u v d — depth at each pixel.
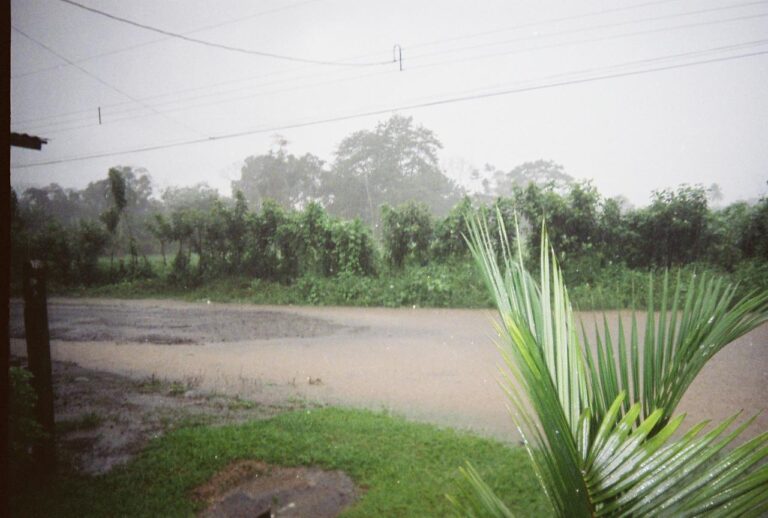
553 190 12.32
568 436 0.92
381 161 42.12
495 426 4.64
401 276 13.48
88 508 3.41
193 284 16.55
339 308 12.42
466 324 9.55
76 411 5.39
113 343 8.88
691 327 1.42
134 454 4.28
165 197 46.88
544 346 1.26
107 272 19.03
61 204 44.41
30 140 4.44
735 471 0.91
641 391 1.38
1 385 1.52
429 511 3.21
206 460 4.06
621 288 10.27
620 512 0.92
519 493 3.36
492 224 12.53
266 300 14.02
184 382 6.40
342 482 3.69
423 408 5.15
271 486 3.66
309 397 5.61
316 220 14.91
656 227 11.23
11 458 3.67
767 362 6.13
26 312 3.90
